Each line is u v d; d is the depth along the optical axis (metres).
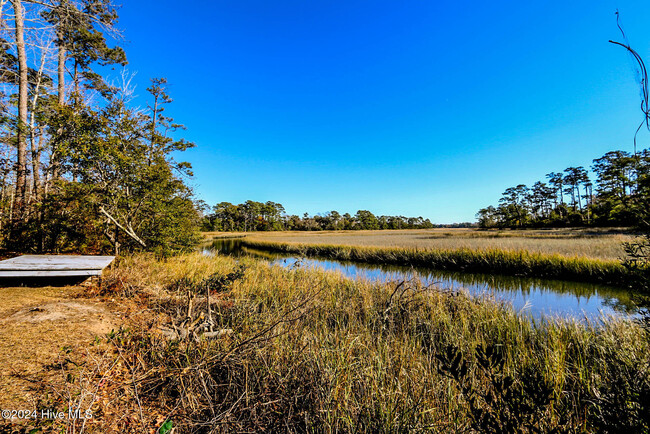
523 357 3.87
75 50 13.20
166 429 2.05
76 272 5.34
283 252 26.91
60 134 8.14
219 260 12.16
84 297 5.01
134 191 9.14
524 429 2.07
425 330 5.21
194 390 2.70
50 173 10.45
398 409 2.60
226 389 2.90
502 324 5.14
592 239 20.17
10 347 2.71
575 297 8.69
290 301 6.13
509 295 9.05
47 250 9.48
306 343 3.57
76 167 8.05
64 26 10.85
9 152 11.22
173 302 5.39
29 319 3.47
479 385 2.76
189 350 3.11
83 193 7.87
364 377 3.04
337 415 2.51
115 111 8.41
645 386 2.00
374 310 6.03
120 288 5.63
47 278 5.86
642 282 2.04
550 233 32.47
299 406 2.70
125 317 4.19
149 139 9.36
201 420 2.38
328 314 5.90
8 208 10.12
